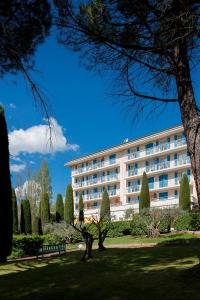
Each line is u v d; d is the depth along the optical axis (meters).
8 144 18.62
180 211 34.19
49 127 6.65
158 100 8.38
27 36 7.38
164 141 55.53
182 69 8.89
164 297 8.45
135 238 32.72
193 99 9.09
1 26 7.02
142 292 9.13
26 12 7.19
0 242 18.48
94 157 67.94
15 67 7.36
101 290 9.77
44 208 46.56
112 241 31.95
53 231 34.59
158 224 32.75
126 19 8.12
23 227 40.41
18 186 73.12
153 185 57.62
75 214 63.38
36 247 24.42
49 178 72.88
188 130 9.12
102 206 50.44
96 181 67.81
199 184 8.97
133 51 8.46
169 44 7.93
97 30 8.03
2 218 18.42
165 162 55.47
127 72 8.35
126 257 17.67
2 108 18.44
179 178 53.88
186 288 9.08
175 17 7.17
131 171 60.69
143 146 58.81
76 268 14.66
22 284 11.52
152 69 8.51
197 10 7.36
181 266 13.35
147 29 8.16
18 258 22.77
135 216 35.50
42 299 9.19
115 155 64.12
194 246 22.08
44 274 13.45
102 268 14.16
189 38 7.99
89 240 17.97
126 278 11.35
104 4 7.92
